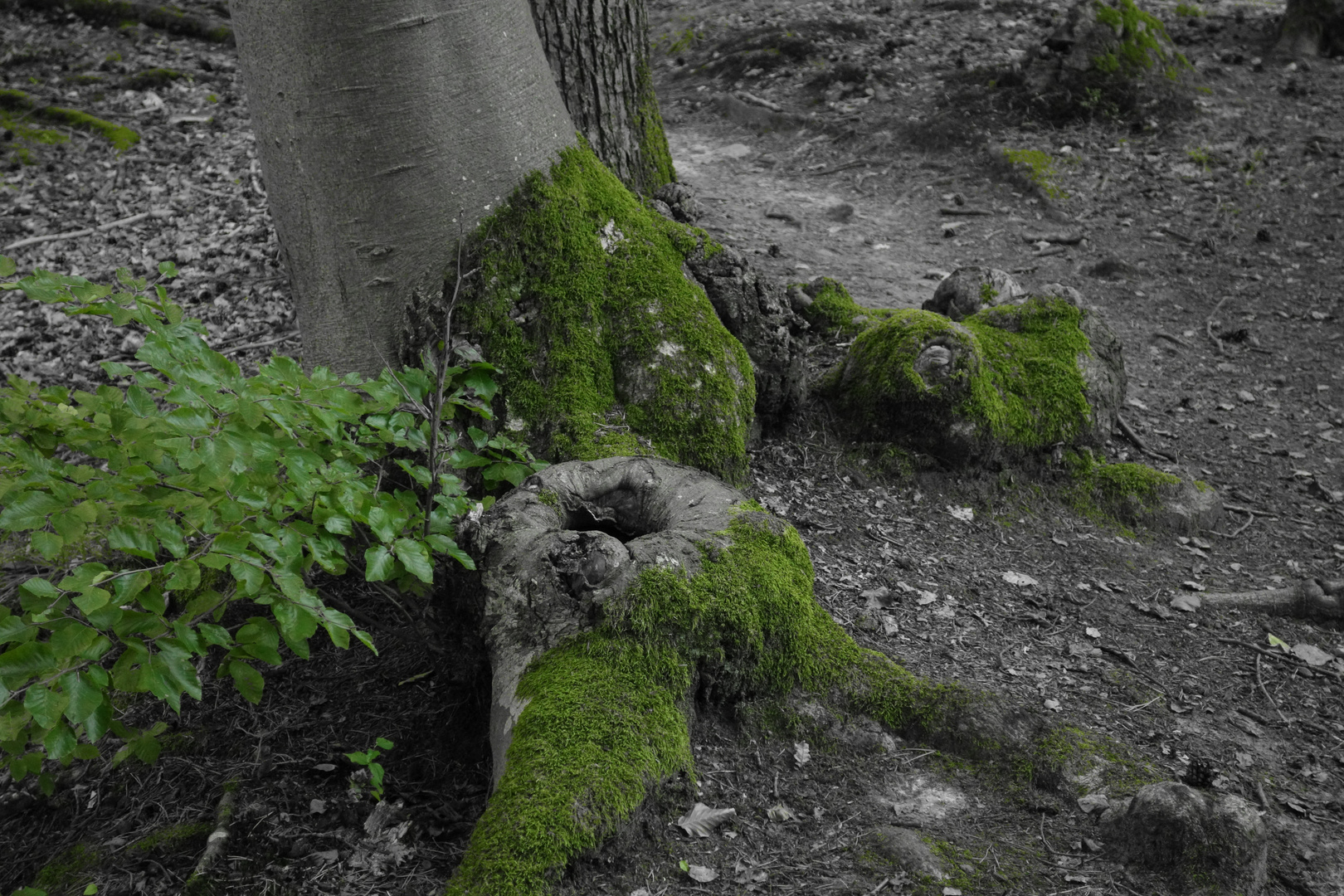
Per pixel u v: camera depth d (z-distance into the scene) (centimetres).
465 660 327
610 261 416
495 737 283
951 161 982
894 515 452
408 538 290
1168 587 442
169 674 243
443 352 318
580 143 436
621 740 266
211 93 1180
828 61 1214
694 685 298
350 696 345
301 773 311
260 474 265
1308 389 656
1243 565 473
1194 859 263
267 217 848
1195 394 645
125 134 1044
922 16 1338
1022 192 920
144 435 262
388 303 392
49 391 278
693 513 330
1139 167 944
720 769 294
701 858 263
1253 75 1118
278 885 269
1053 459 498
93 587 234
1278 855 289
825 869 264
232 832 287
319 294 401
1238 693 373
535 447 387
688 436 401
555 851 243
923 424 472
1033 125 1014
